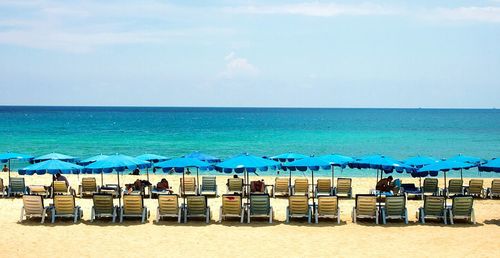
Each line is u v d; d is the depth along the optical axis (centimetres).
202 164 1744
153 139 6388
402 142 6084
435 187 2119
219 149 5072
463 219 1673
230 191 2188
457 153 4791
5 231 1489
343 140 6366
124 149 5012
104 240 1406
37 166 1684
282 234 1481
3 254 1270
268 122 12356
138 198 1600
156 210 1761
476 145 5700
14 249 1313
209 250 1321
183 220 1641
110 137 6700
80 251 1303
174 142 5928
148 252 1301
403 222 1634
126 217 1667
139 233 1482
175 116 16825
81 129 8538
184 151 4856
